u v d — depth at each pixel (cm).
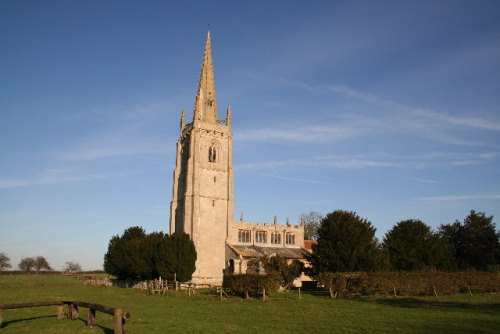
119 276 8806
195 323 2422
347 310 3139
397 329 2145
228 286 4756
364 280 4369
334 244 5491
